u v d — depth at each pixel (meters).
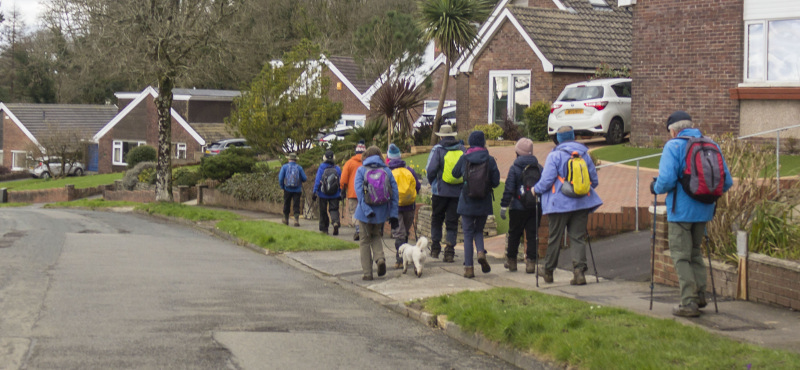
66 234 21.95
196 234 23.56
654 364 7.28
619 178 21.45
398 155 15.45
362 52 42.97
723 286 10.95
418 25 35.16
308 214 27.56
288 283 13.88
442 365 8.57
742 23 24.19
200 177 46.25
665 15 25.75
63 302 11.29
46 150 77.44
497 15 36.44
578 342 8.22
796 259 10.25
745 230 10.89
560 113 29.33
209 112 76.56
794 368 7.00
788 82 23.23
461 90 38.25
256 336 9.49
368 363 8.50
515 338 8.85
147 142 77.94
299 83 34.84
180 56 32.22
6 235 21.30
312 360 8.50
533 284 12.67
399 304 11.56
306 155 33.56
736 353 7.62
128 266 15.37
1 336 9.04
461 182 15.01
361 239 13.98
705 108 25.03
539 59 35.12
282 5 73.94
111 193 54.28
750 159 12.06
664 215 12.10
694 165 9.47
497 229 18.86
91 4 30.84
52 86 103.19
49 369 7.77
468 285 12.98
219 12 32.16
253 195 33.94
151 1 31.03
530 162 13.38
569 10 38.88
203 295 12.23
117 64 32.19
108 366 7.95
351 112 55.00
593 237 15.48
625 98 28.97
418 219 19.44
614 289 11.88
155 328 9.75
